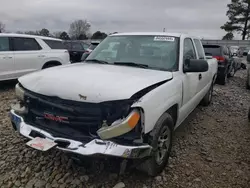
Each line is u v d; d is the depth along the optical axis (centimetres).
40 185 303
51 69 346
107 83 277
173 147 413
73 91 273
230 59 1203
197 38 532
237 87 1059
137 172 329
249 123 554
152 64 374
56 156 358
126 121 257
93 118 269
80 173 323
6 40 782
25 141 394
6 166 339
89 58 433
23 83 322
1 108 594
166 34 419
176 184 313
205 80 554
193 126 522
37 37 874
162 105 301
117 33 470
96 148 257
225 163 370
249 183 323
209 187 312
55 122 291
